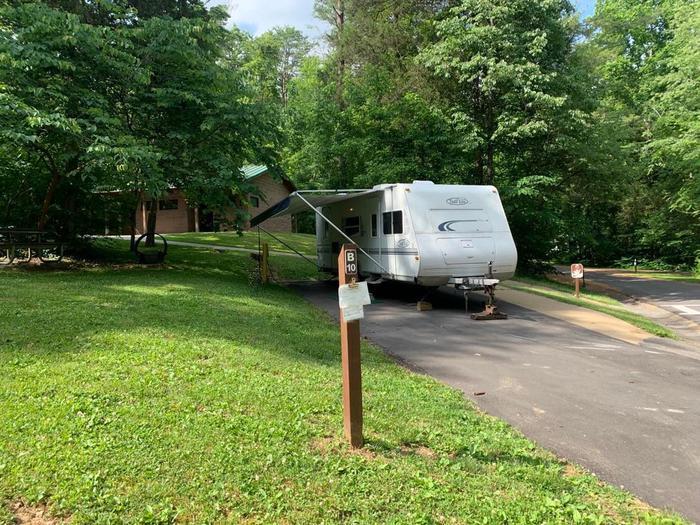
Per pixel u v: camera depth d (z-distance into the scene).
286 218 32.00
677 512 3.39
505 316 10.70
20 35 10.25
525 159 21.34
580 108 20.08
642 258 36.88
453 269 11.16
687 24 22.91
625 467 4.06
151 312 7.48
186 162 12.83
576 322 10.84
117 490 3.06
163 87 12.45
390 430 4.29
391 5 27.34
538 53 18.52
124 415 3.99
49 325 6.29
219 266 15.80
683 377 6.81
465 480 3.55
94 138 10.91
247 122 12.99
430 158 20.30
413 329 9.48
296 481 3.33
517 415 5.16
